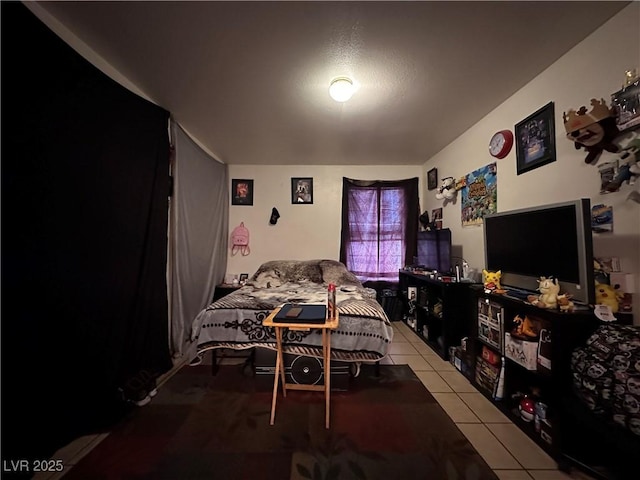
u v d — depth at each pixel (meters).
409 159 3.71
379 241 3.91
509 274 1.80
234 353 2.59
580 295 1.32
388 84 1.93
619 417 1.02
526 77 1.86
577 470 1.25
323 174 3.95
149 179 2.03
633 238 1.30
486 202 2.42
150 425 1.57
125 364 1.79
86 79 1.49
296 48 1.57
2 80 1.10
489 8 1.29
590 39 1.47
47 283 1.29
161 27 1.41
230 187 3.93
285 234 3.95
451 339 2.42
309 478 1.21
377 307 2.17
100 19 1.36
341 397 1.87
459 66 1.74
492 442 1.43
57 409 1.33
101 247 1.60
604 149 1.40
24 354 1.19
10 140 1.14
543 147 1.79
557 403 1.27
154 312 2.08
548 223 1.51
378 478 1.21
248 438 1.46
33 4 1.26
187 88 1.98
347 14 1.33
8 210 1.13
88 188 1.52
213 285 3.40
